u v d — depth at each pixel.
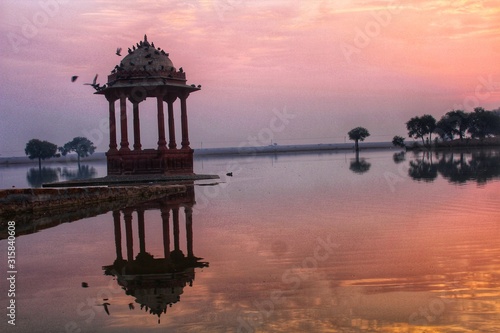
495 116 125.38
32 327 8.09
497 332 7.15
